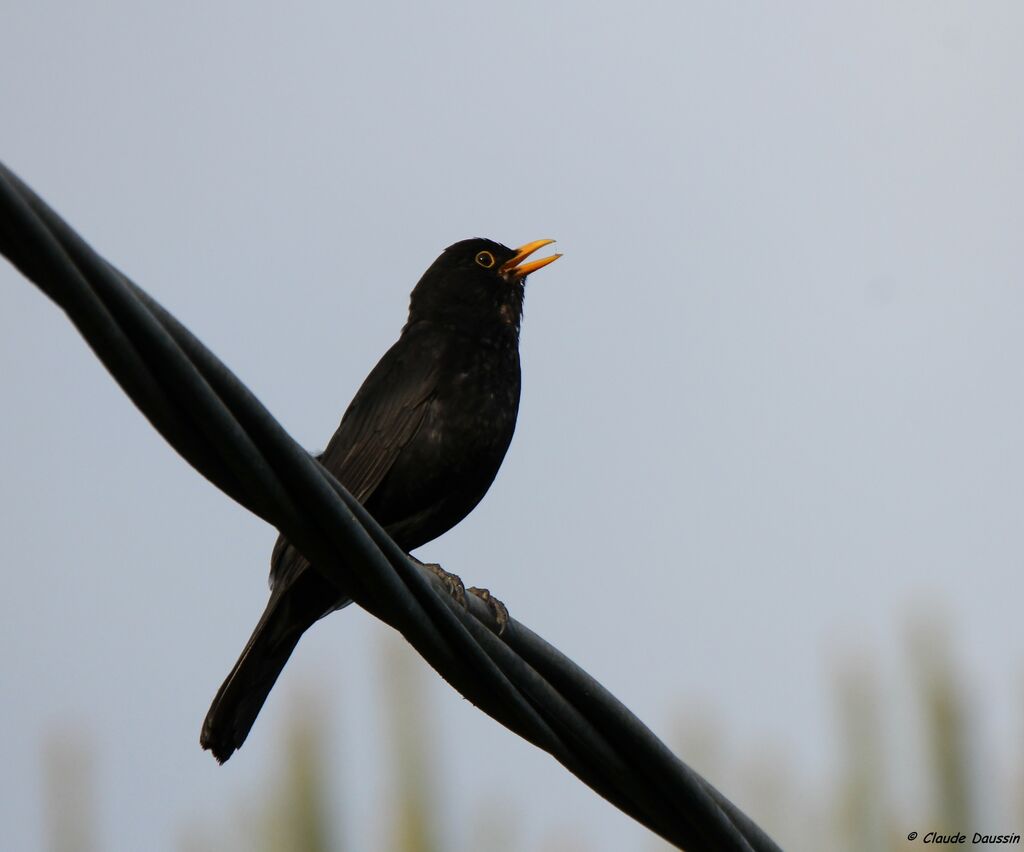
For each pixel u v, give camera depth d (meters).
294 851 15.21
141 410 8.09
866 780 15.68
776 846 10.77
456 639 9.62
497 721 10.06
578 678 10.22
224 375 8.26
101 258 7.54
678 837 10.58
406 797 15.63
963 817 15.28
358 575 9.14
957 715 15.50
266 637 12.65
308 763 15.62
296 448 8.59
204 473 8.49
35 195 7.20
